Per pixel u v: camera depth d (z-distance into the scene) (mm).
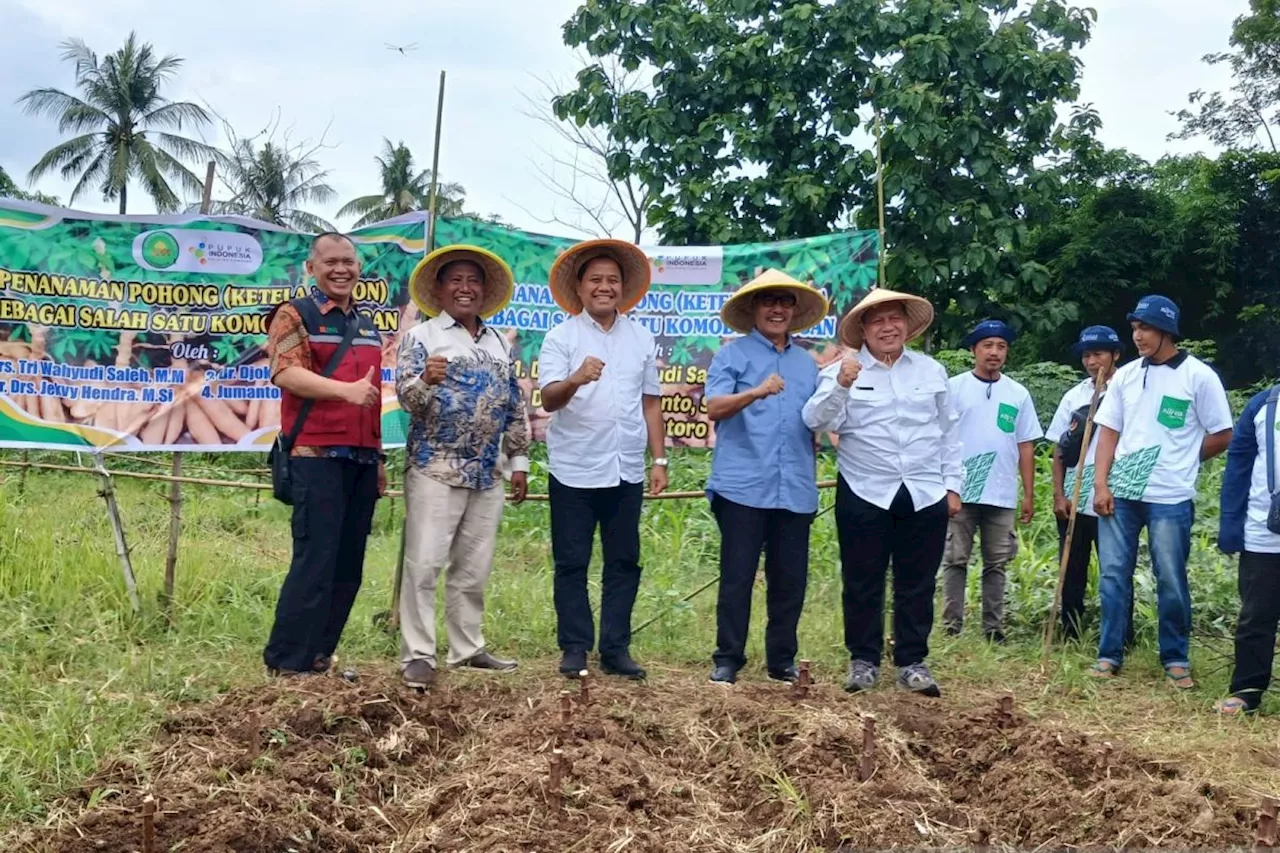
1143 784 3746
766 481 5207
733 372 5285
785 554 5301
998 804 3826
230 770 3801
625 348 5375
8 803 3576
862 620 5355
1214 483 9250
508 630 6066
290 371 4695
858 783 3832
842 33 12922
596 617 6816
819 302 5605
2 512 6879
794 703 4609
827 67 13148
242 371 5898
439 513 4984
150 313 5758
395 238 5984
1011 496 6523
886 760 4027
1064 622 6582
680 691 5070
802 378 5363
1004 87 13070
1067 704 5293
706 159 13547
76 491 8820
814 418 5105
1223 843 3389
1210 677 5758
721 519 5309
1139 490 5676
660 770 3967
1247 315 22531
